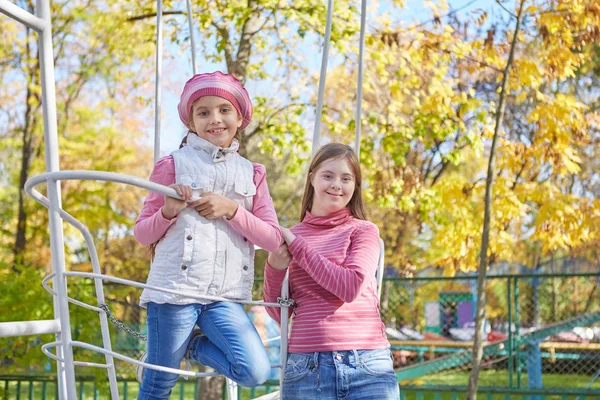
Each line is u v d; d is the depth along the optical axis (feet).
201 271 6.28
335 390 7.11
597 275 20.90
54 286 6.57
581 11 21.81
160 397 6.39
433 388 21.34
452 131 25.25
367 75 27.20
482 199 28.04
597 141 38.45
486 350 25.96
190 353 6.61
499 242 25.40
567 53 22.85
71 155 40.14
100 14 30.86
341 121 27.89
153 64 33.88
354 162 8.05
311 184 8.30
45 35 6.97
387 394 7.17
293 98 27.58
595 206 24.56
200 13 25.39
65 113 38.45
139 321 28.71
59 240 6.03
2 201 43.14
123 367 24.06
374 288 7.70
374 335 7.41
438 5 26.22
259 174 7.03
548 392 20.84
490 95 35.19
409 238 44.55
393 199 26.48
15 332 6.31
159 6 9.29
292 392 7.27
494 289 50.60
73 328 20.93
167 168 6.61
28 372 24.25
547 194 25.09
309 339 7.27
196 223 6.33
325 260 7.11
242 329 6.34
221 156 6.75
